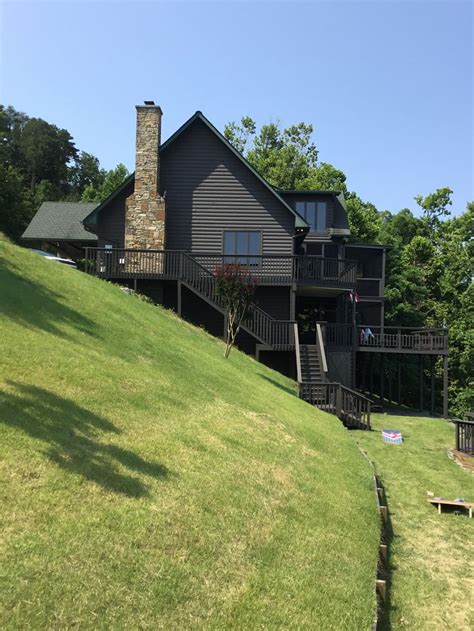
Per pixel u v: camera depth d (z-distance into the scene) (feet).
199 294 67.21
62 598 11.16
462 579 21.09
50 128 295.89
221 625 12.17
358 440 46.32
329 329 73.72
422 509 29.25
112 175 209.87
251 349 71.97
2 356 22.90
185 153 76.18
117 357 30.30
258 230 75.66
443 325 124.36
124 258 68.74
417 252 141.38
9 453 15.51
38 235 93.45
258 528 17.25
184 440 22.11
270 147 179.63
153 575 12.85
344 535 19.62
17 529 12.66
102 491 15.42
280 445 27.68
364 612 14.74
